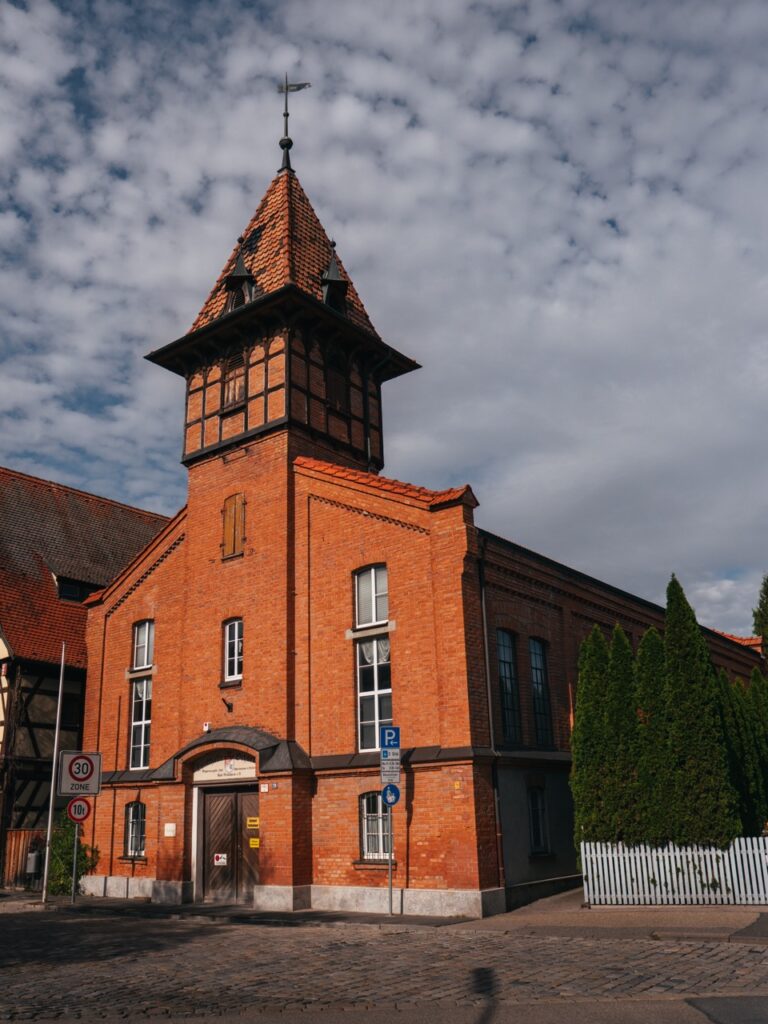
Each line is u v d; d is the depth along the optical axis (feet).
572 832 68.23
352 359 81.25
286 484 70.79
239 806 67.77
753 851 53.11
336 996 31.78
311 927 52.90
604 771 58.90
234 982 34.88
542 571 73.10
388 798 53.62
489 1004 29.94
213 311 82.17
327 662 65.51
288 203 83.20
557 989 31.86
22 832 83.15
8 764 85.46
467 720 57.16
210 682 71.61
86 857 77.10
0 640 89.61
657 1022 26.71
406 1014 28.86
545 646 72.90
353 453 78.59
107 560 109.29
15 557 98.68
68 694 92.43
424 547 62.44
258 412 74.38
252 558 71.56
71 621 96.99
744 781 65.21
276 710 66.39
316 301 73.87
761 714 81.41
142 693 79.82
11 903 70.28
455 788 56.44
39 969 39.06
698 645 57.82
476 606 60.85
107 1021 28.76
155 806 73.72
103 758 80.07
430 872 56.29
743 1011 27.61
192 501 77.92
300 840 61.93
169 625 78.23
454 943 44.06
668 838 55.83
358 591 65.92
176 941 47.70
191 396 80.84
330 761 62.75
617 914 51.39
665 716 57.93
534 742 67.46
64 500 112.57
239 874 66.54
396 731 54.85
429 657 60.23
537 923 49.47
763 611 122.52
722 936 41.55
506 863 58.03
